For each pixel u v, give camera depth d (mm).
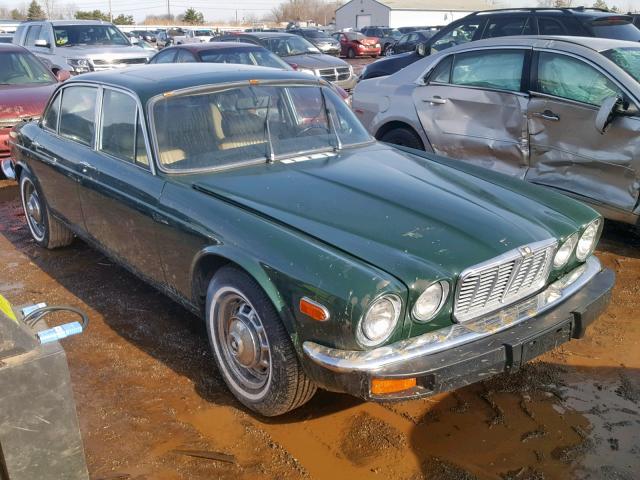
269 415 3223
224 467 2943
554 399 3428
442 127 6648
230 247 3156
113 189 4098
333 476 2877
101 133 4418
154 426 3238
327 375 2773
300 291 2803
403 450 3037
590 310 3326
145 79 4238
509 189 3760
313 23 76125
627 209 5277
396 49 25234
